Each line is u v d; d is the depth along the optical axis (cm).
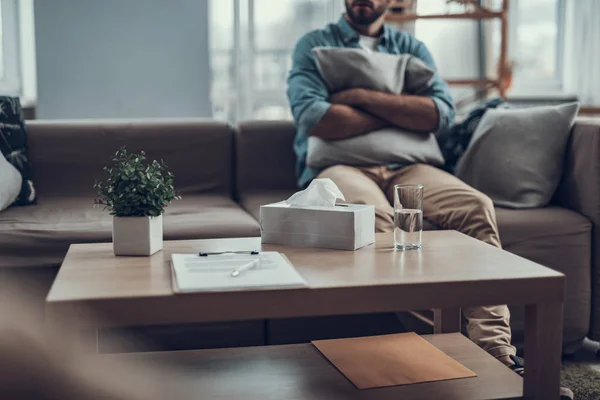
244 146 276
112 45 366
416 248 156
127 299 120
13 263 200
